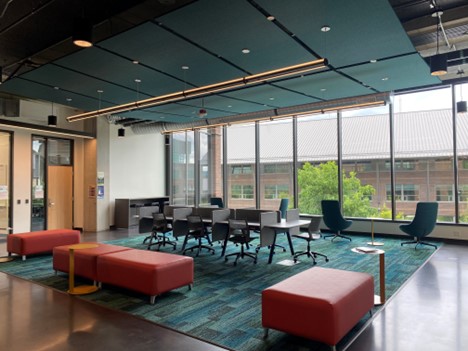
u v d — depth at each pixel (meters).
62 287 4.99
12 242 6.77
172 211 8.38
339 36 4.60
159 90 7.14
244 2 3.70
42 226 9.84
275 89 7.12
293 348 3.16
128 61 5.42
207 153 12.13
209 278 5.41
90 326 3.64
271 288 3.37
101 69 5.78
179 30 4.37
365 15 4.04
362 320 3.72
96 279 4.91
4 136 8.94
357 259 6.57
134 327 3.61
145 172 12.34
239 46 4.90
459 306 4.11
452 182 8.20
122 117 10.55
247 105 8.60
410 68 5.88
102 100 7.93
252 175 11.09
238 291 4.78
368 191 9.29
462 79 7.94
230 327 3.61
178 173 12.98
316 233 6.85
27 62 6.24
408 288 4.79
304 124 10.23
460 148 8.09
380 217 9.13
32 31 5.54
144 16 5.05
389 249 7.43
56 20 5.17
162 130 11.02
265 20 4.12
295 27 4.32
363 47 4.98
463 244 7.88
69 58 5.27
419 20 5.20
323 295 3.16
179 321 3.76
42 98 7.74
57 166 10.38
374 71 6.02
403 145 8.80
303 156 10.23
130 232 10.27
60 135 9.98
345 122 9.62
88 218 10.66
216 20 4.11
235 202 11.44
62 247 5.59
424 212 7.41
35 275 5.63
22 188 9.20
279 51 5.11
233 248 7.79
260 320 3.80
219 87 5.20
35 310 4.10
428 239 8.34
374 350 3.09
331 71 5.99
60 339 3.34
